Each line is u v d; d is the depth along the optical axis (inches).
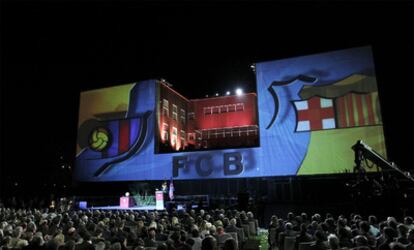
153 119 1112.2
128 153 1122.0
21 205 1170.0
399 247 192.7
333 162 874.1
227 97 1396.4
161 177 1055.0
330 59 929.5
